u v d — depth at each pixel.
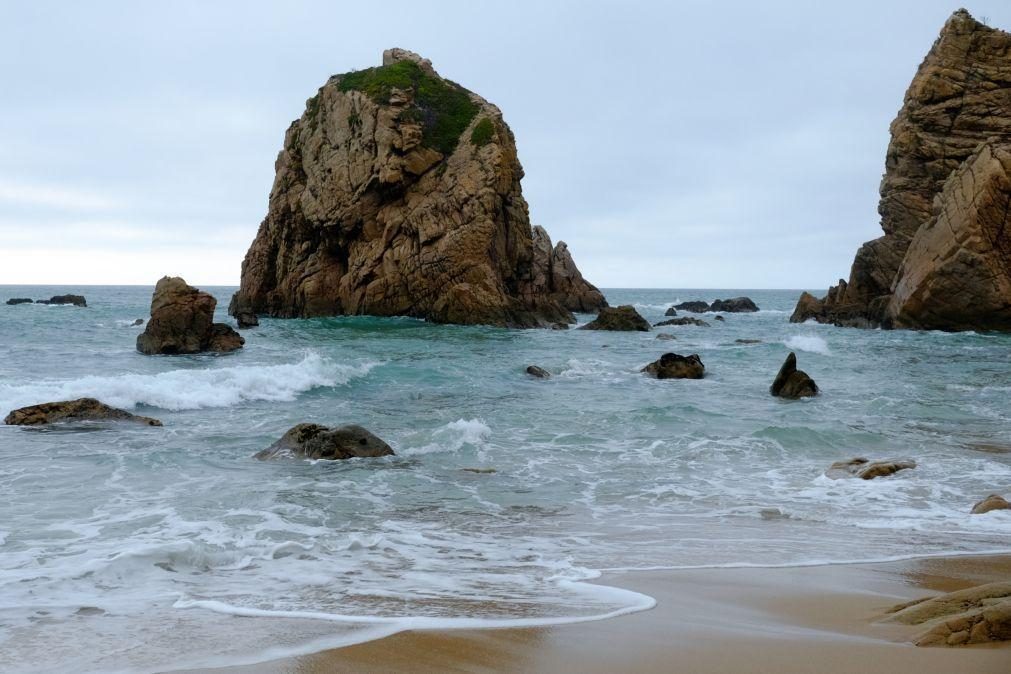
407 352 39.84
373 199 65.19
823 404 24.75
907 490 13.88
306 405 23.33
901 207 61.56
